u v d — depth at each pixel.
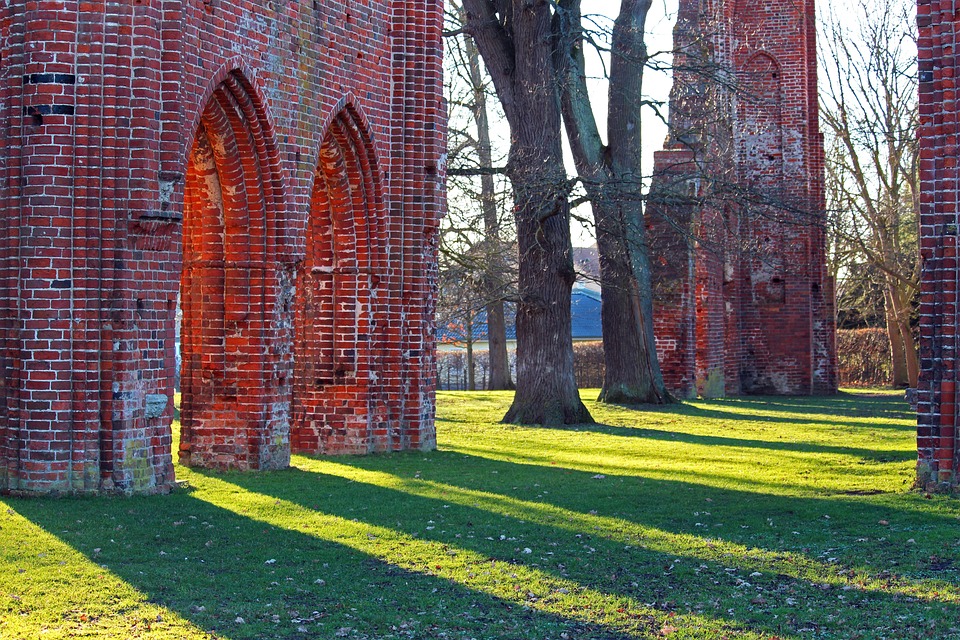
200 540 10.15
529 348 22.80
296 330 16.97
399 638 7.47
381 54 16.70
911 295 36.72
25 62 11.52
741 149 33.94
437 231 17.34
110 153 11.60
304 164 14.95
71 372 11.61
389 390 17.11
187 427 14.73
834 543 10.35
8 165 11.62
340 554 9.80
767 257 30.78
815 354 34.59
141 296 11.87
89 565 9.04
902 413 25.94
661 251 29.47
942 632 7.57
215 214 14.48
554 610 8.14
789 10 33.78
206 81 12.90
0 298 11.75
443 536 10.65
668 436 20.42
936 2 12.43
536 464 16.17
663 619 7.93
